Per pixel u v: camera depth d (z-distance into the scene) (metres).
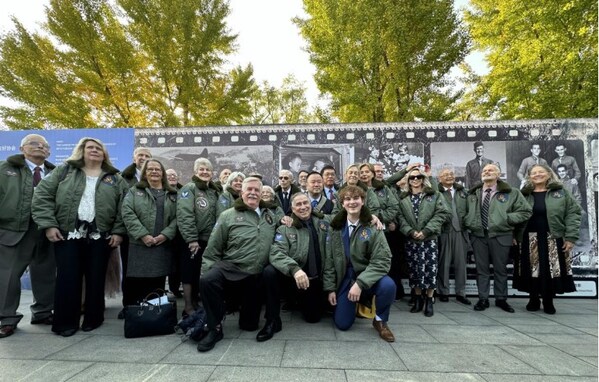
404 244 4.93
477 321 3.97
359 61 9.05
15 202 3.52
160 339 3.22
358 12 9.08
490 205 4.64
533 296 4.50
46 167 3.99
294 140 6.19
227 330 3.53
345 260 3.59
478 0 11.12
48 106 9.73
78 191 3.52
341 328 3.53
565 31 8.79
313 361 2.68
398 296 5.20
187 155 6.27
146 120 11.45
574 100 8.70
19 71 9.53
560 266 4.40
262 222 3.58
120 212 3.74
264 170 6.20
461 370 2.54
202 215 4.12
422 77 9.57
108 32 10.38
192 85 11.18
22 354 2.83
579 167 5.68
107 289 4.46
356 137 6.11
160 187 3.99
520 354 2.88
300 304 4.00
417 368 2.56
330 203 4.80
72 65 10.16
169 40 11.07
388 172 6.02
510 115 9.88
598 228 5.52
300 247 3.59
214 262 3.41
